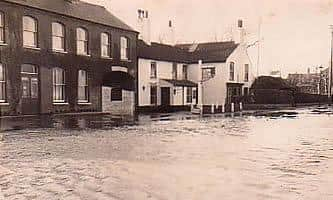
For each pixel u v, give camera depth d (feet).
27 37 76.43
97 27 89.97
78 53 86.02
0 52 71.31
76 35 85.30
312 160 31.12
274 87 116.88
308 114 86.12
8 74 72.59
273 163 29.94
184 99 119.34
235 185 23.45
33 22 77.25
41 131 52.42
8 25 72.43
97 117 80.89
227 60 121.90
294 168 28.09
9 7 72.49
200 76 108.99
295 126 58.90
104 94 91.45
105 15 96.17
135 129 55.26
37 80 78.13
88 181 24.61
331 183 23.82
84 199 20.90
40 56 77.92
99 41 90.63
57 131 52.42
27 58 75.56
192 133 50.19
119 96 94.89
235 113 94.43
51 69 80.07
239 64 122.52
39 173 26.81
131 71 99.76
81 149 36.76
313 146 38.55
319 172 26.81
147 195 21.53
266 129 54.85
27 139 43.98
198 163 29.94
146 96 107.45
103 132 51.26
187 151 35.60
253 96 119.55
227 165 29.25
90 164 29.71
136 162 30.37
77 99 85.66
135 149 36.73
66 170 27.66
